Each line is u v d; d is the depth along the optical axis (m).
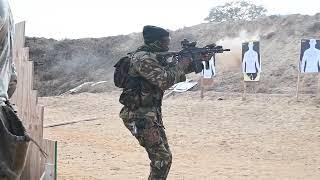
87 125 18.77
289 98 22.33
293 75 29.69
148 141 5.52
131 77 5.56
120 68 5.64
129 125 5.59
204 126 17.88
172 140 15.23
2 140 3.04
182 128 17.55
